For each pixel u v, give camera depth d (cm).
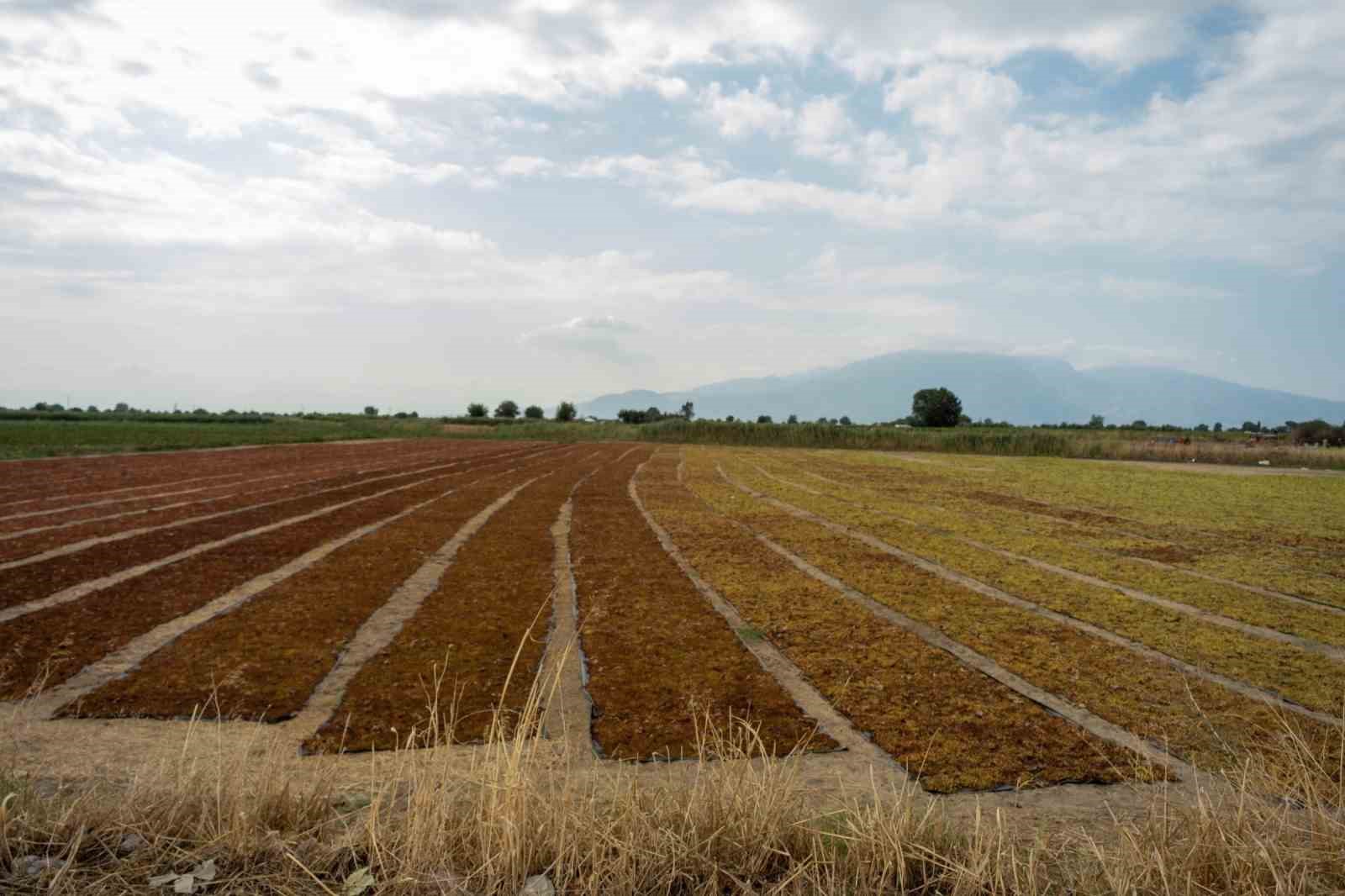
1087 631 625
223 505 1291
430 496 1495
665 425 5091
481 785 295
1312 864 266
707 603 691
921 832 279
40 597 654
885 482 2066
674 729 411
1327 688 498
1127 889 252
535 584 745
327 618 606
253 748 369
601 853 267
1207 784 359
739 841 279
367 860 272
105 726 394
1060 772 370
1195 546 1067
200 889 251
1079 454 3581
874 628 620
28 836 270
